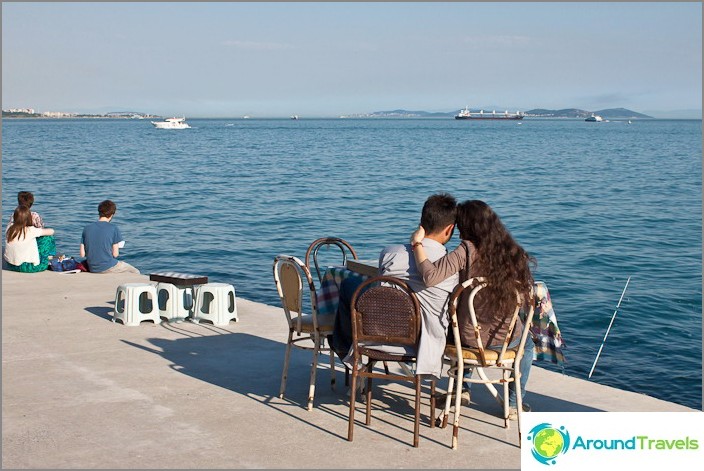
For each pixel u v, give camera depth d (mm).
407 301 4645
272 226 20750
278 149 68062
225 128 191250
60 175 36281
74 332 7250
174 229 19984
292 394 5574
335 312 5492
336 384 5832
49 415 5062
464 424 5035
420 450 4582
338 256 16484
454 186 32281
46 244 10344
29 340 6953
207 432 4801
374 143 84062
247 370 6137
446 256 4746
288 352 5457
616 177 37531
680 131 160375
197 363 6309
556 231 19797
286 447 4586
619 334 10008
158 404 5297
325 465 4332
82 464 4293
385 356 4766
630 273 14180
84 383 5738
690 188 31922
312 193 29375
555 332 5184
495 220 4785
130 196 27531
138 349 6699
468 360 4840
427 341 4707
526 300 4949
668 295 12242
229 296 7750
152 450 4504
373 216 22859
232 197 27734
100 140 87938
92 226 10164
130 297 7539
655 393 7805
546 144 81875
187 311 7797
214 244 17734
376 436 4797
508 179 36031
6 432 4758
